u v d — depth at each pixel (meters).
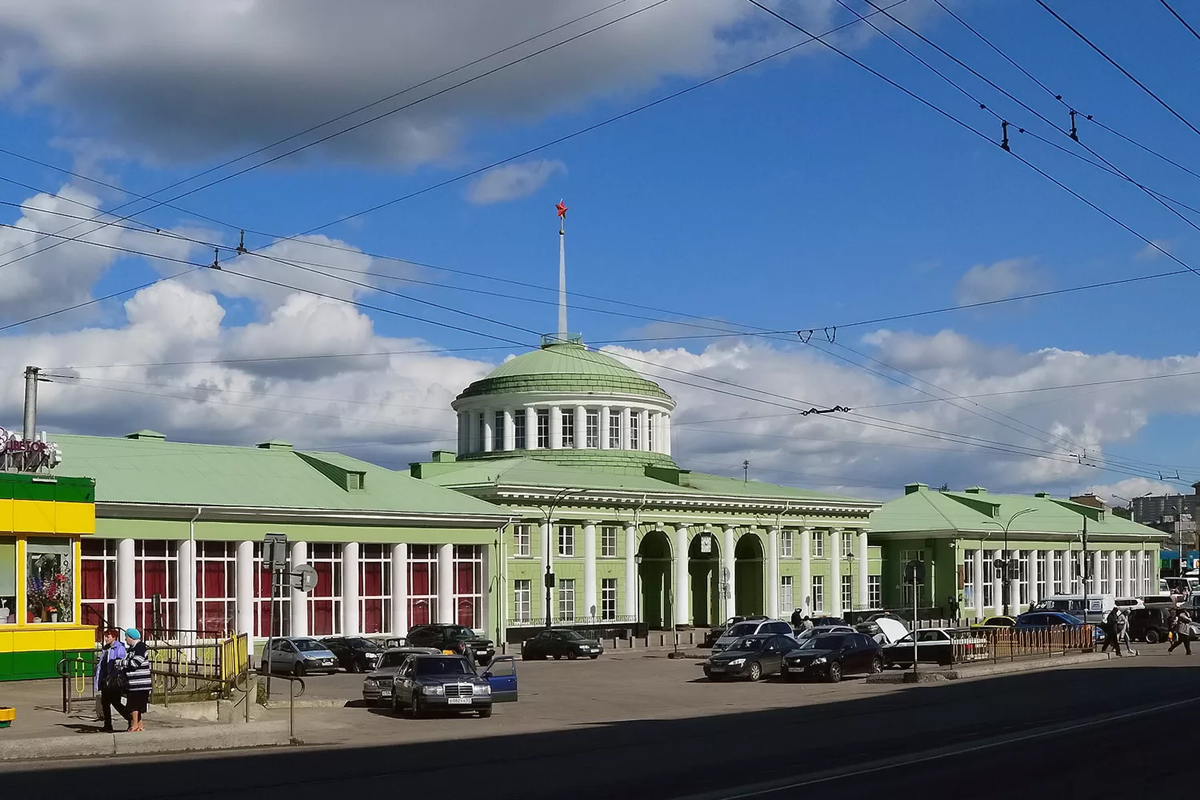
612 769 20.77
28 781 19.02
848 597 96.50
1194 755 21.94
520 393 90.44
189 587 56.25
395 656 36.38
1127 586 121.62
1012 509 114.88
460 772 20.44
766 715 32.91
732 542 86.75
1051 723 28.25
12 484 36.84
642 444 92.75
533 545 74.56
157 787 18.34
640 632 78.81
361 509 62.88
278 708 33.75
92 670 37.03
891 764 20.86
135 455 59.44
